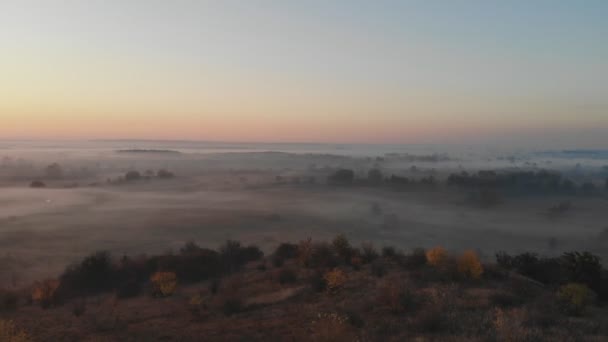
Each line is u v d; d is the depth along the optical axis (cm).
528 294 1470
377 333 1072
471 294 1462
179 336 1176
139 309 1594
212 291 1811
